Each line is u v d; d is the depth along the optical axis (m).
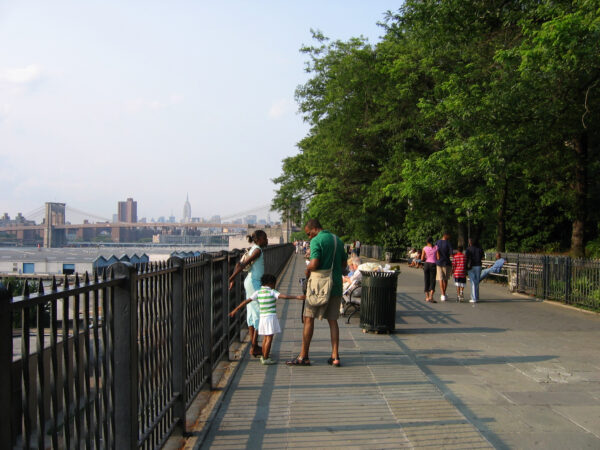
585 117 15.10
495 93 14.30
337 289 6.69
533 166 18.92
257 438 4.26
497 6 15.89
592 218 21.98
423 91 23.61
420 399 5.33
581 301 13.09
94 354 2.69
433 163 17.28
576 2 12.03
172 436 4.27
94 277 2.72
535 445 4.16
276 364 6.79
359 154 30.44
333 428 4.49
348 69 27.09
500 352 7.67
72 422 2.47
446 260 14.17
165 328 4.04
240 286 9.02
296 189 43.50
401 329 9.59
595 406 5.16
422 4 17.28
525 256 16.89
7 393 1.86
